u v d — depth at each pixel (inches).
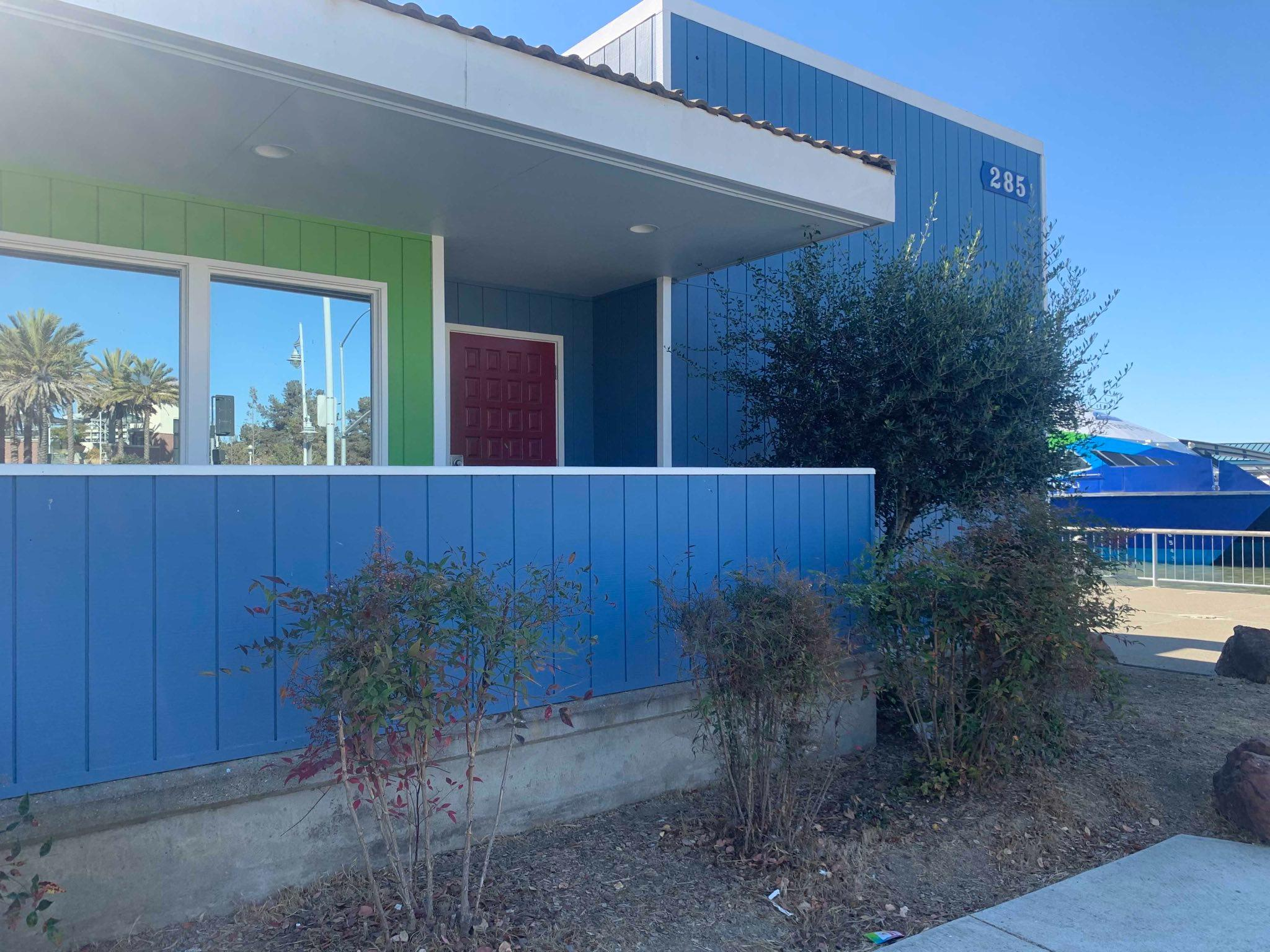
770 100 366.9
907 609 197.3
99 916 132.6
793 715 170.6
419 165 199.6
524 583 157.8
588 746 186.1
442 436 254.8
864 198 248.5
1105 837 190.4
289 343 233.3
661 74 332.8
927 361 263.0
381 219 237.6
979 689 203.2
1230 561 632.4
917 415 259.8
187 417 214.8
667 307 309.9
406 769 134.3
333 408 239.3
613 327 332.2
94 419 206.4
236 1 148.8
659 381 309.9
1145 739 241.3
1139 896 161.0
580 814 184.9
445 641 129.7
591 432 340.8
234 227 221.8
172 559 137.0
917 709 206.8
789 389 285.1
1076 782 210.4
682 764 200.7
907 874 167.9
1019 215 481.4
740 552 209.9
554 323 334.6
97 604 131.0
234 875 143.7
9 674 124.3
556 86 187.5
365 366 244.8
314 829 151.5
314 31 156.6
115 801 131.3
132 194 207.9
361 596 124.8
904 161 420.8
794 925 148.0
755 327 340.5
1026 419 270.7
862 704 233.3
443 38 171.9
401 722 125.8
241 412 225.1
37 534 126.6
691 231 256.1
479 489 169.0
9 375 197.3
